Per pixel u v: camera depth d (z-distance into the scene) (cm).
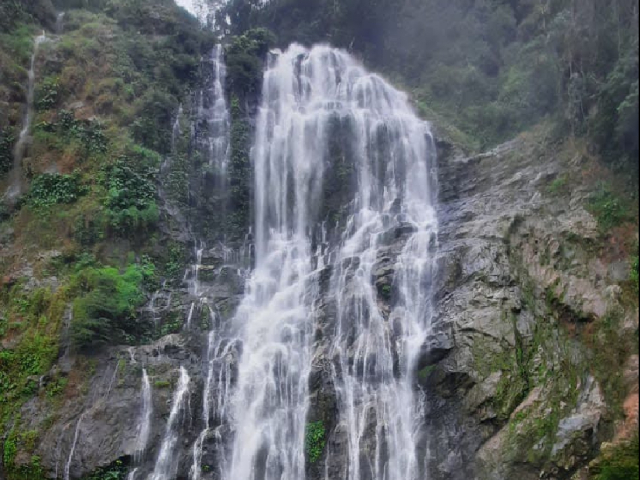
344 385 1366
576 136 1620
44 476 1245
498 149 1905
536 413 1185
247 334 1534
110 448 1264
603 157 1472
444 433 1257
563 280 1330
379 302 1505
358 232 1836
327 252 1831
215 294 1670
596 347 1204
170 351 1444
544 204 1529
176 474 1270
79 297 1486
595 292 1267
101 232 1656
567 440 1115
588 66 1602
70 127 1886
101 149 1839
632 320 1180
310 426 1327
